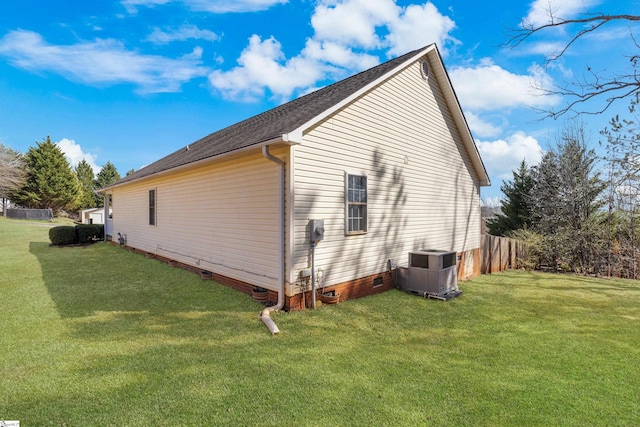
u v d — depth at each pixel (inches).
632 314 237.5
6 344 163.3
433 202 352.5
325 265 239.1
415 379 136.4
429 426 106.3
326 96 296.5
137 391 123.1
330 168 241.0
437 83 360.2
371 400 120.2
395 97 300.7
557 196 538.0
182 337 175.5
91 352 155.4
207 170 313.3
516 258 495.8
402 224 308.0
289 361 150.3
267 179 239.1
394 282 297.6
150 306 228.7
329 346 168.6
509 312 238.5
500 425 107.7
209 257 310.7
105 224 629.9
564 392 128.3
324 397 121.7
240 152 231.0
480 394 125.6
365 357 157.0
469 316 226.8
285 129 214.8
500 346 174.2
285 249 220.8
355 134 260.7
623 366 151.8
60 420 106.3
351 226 260.7
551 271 477.7
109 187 556.1
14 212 1293.1
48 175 1413.6
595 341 183.3
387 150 291.4
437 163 359.9
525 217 683.4
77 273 336.8
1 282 298.8
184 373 137.0
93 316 206.8
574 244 463.8
